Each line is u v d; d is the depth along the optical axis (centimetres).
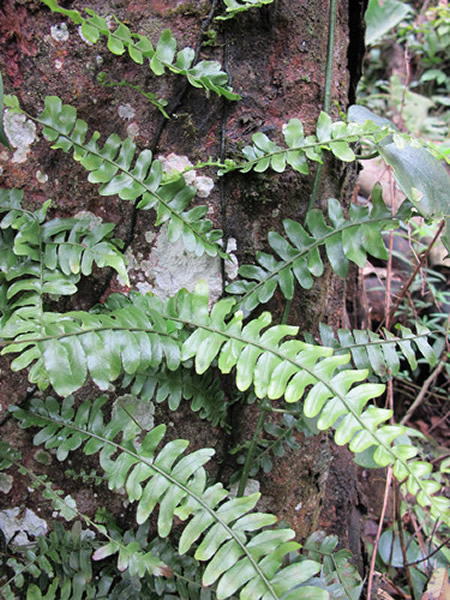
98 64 47
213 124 48
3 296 46
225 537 36
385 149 45
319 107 50
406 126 155
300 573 34
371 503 79
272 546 35
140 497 39
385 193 111
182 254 50
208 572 35
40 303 43
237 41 47
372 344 48
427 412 105
